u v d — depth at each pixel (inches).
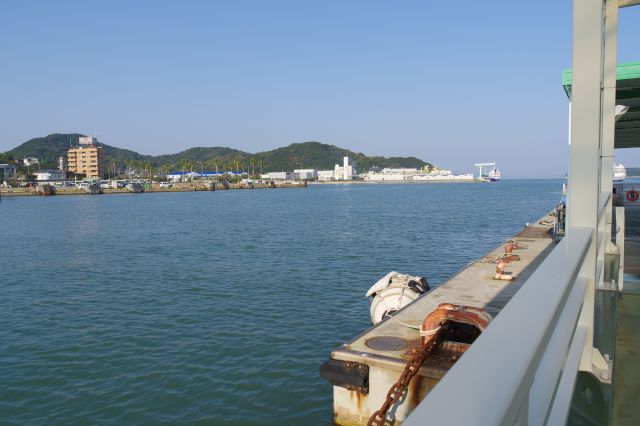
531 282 62.6
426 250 1199.6
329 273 892.6
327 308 641.0
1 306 695.1
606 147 208.1
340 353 244.5
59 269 1000.2
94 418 363.6
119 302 703.7
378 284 422.6
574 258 76.5
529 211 2669.8
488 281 382.9
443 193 5954.7
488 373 34.6
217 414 361.7
